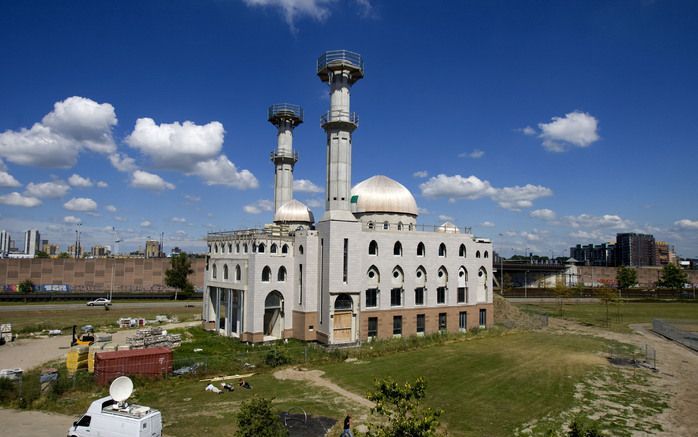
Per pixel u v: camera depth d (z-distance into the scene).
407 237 62.78
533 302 115.81
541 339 62.50
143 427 24.08
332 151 57.62
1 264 109.94
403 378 41.06
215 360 44.22
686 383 40.59
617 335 67.12
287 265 58.44
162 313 85.25
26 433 27.66
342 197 57.03
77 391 35.78
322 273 56.28
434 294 65.25
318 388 37.62
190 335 62.06
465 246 69.81
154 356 39.94
